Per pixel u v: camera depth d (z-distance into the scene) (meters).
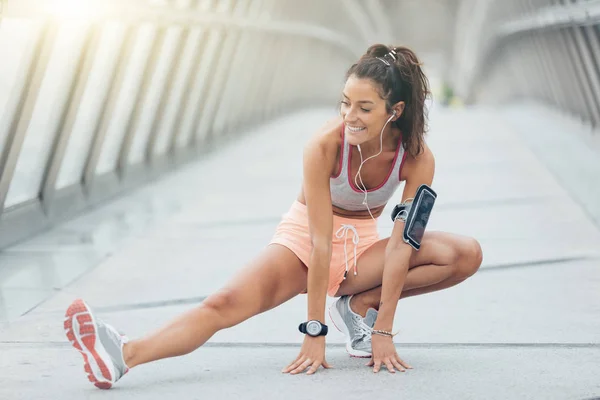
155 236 7.14
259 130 18.81
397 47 3.35
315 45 34.00
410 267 3.54
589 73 12.05
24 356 3.88
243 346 3.97
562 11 11.83
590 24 10.45
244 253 6.34
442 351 3.85
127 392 3.31
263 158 13.08
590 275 5.31
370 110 3.22
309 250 3.49
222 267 5.88
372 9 45.38
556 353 3.79
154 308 4.82
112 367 3.23
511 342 3.98
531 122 17.53
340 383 3.37
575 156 11.46
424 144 3.43
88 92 8.63
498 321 4.35
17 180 7.37
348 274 3.60
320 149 3.38
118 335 3.27
